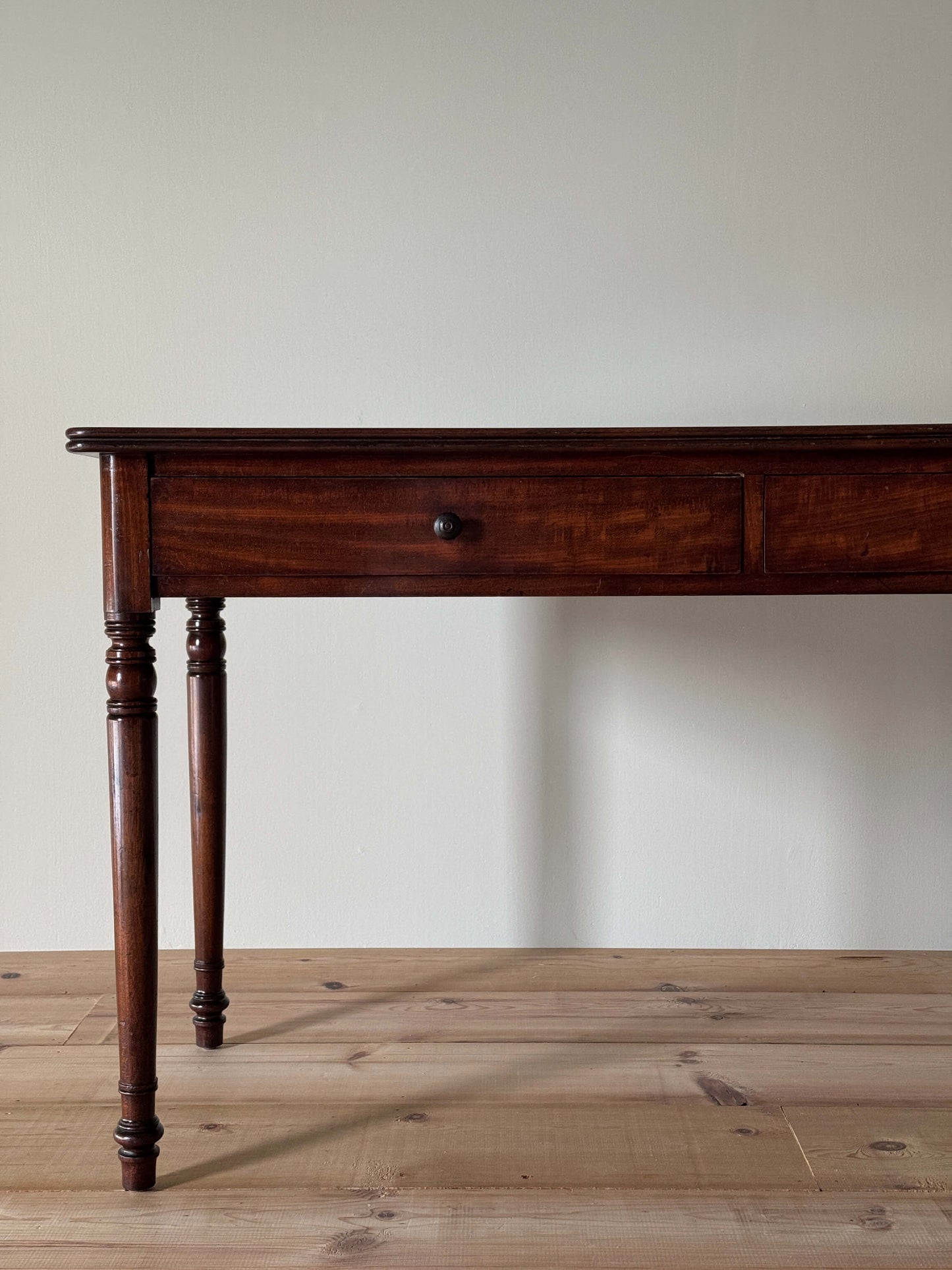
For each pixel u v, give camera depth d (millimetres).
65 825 2012
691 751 2008
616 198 1924
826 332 1938
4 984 1861
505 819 2020
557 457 1259
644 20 1901
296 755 2010
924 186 1915
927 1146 1326
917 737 2000
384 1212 1205
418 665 1996
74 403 1947
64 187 1922
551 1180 1264
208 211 1928
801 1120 1387
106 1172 1290
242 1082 1500
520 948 2037
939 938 2025
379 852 2025
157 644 1979
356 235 1932
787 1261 1120
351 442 1227
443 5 1905
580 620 1986
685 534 1263
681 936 2035
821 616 1985
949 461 1254
